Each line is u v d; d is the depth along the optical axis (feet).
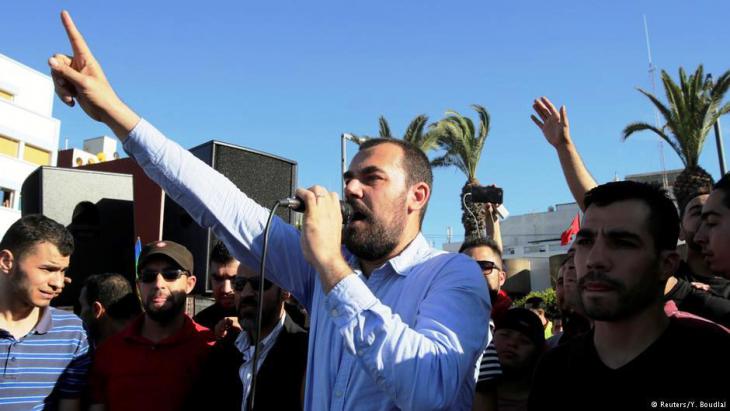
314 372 6.33
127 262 12.19
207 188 6.72
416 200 6.48
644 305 5.17
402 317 5.92
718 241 6.34
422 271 6.13
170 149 6.58
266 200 13.80
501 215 14.19
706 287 8.10
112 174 12.43
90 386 9.29
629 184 5.45
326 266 5.14
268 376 8.80
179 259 10.12
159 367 9.52
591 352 5.43
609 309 5.15
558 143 9.25
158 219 13.76
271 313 9.26
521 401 8.82
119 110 6.39
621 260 5.18
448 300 5.55
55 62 6.19
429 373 4.87
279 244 7.00
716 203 6.43
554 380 5.62
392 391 4.90
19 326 8.46
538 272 101.40
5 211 77.82
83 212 12.09
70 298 11.57
